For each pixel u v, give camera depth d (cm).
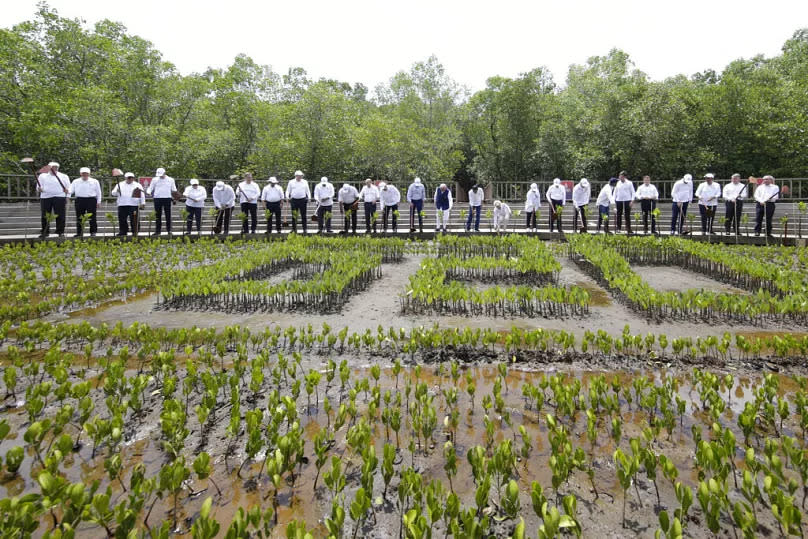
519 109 3253
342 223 2000
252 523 229
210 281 774
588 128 2839
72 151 2425
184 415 334
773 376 398
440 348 532
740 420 329
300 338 546
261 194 1559
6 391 413
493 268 981
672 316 679
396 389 429
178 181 2478
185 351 518
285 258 1112
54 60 2616
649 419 372
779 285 755
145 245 1317
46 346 525
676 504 273
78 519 229
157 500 274
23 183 2217
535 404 398
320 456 276
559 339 520
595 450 329
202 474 263
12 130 2422
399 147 2800
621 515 263
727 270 945
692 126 2642
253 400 401
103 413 377
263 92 3600
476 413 383
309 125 2819
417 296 708
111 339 554
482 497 242
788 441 284
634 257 1211
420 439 341
